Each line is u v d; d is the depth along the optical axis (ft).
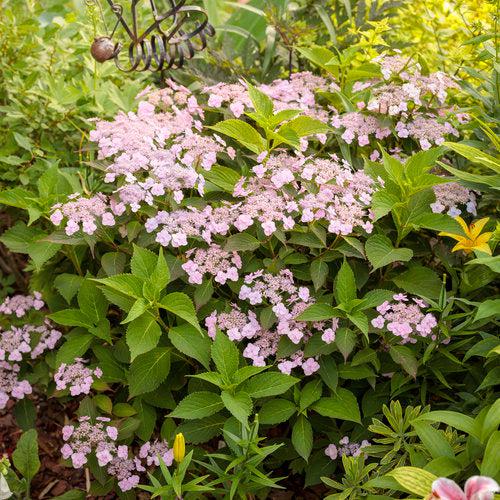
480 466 4.20
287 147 6.11
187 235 5.43
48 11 7.80
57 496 6.16
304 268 5.67
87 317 5.65
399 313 5.21
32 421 6.21
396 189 5.59
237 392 5.16
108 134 5.76
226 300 5.65
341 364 5.48
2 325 6.21
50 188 5.69
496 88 6.14
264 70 7.55
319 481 5.64
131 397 5.59
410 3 7.53
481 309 4.54
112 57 6.33
